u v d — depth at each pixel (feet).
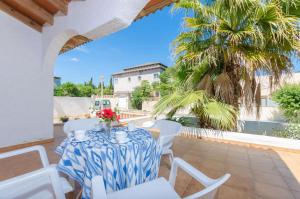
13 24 10.81
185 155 10.23
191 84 14.10
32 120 11.89
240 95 13.02
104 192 3.34
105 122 6.07
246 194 6.31
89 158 4.39
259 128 17.84
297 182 7.22
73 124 8.49
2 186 3.23
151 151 5.37
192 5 12.03
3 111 10.45
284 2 10.57
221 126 13.00
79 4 9.21
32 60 11.84
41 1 9.73
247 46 11.99
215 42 12.46
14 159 9.00
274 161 9.41
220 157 9.95
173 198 3.95
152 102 43.80
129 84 60.64
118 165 4.53
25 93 11.50
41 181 3.85
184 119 15.51
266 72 11.88
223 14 11.93
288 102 18.92
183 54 13.47
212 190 2.87
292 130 13.92
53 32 11.28
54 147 11.47
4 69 10.46
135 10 7.18
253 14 11.10
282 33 10.23
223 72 12.71
